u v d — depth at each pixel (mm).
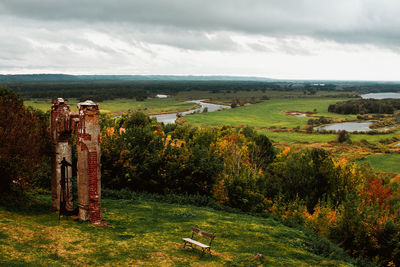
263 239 20484
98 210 19328
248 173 34625
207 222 23078
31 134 20172
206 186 34656
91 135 18703
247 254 17297
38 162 20922
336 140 137875
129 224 20469
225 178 34344
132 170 32500
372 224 24500
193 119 196750
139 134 35469
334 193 36344
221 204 33312
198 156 35281
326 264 17234
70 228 17625
